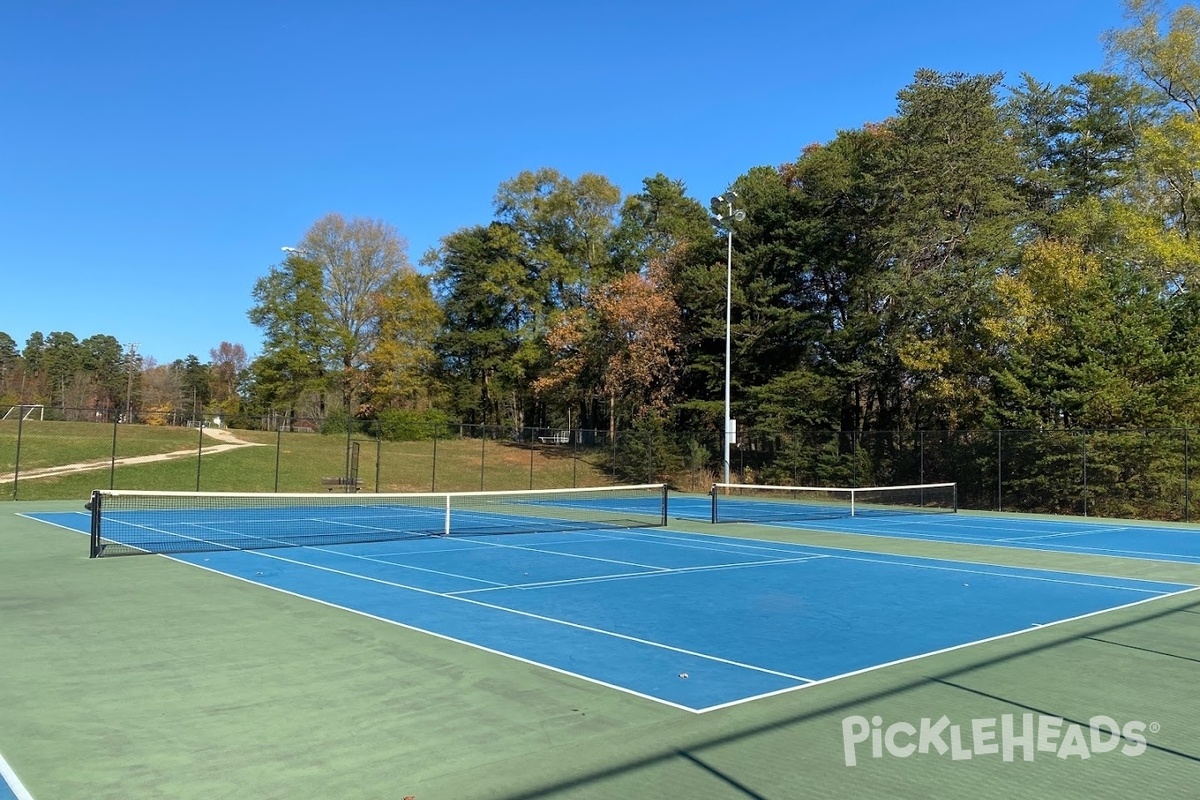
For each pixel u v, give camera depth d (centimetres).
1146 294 3350
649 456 4522
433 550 1730
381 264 6431
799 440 4278
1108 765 535
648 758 541
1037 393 3316
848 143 4909
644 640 898
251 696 674
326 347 6419
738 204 4822
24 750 546
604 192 6172
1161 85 4041
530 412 7756
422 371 6544
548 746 563
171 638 884
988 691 709
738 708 655
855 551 1836
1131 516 2970
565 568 1473
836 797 479
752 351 4753
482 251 6944
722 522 2600
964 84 3894
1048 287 3475
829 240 4612
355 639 884
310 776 505
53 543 1786
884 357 4128
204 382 11762
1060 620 1048
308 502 3306
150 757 536
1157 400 3072
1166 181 3762
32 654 812
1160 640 928
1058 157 4781
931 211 3816
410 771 515
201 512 2716
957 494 3516
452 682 721
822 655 840
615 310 4916
